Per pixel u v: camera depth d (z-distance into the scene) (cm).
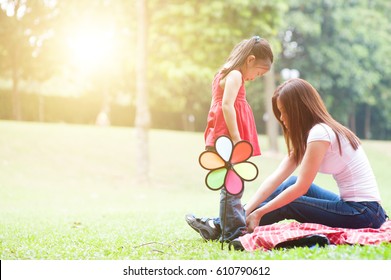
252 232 435
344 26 2791
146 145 1683
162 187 1675
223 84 446
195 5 1869
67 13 2538
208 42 1861
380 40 2938
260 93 2961
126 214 859
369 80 2964
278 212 444
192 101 3450
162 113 3672
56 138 1997
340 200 429
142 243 473
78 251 436
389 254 338
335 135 416
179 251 421
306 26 2591
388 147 2639
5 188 1445
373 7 3084
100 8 2483
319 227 418
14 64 2680
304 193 420
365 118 3984
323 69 2852
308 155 414
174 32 1852
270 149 2316
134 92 3031
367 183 423
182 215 816
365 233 398
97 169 1778
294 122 427
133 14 2023
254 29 1920
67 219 793
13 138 1905
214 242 455
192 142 2289
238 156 401
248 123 448
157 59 1931
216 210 913
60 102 3231
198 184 1770
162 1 1914
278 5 1938
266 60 448
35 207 1122
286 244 400
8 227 660
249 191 1636
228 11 1880
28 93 3105
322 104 429
